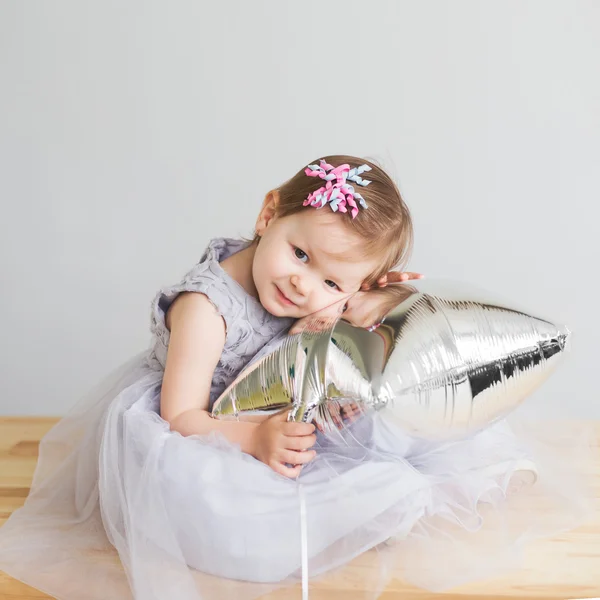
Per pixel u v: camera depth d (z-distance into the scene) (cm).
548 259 237
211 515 110
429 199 233
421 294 126
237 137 229
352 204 124
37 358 239
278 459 116
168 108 227
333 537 112
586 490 136
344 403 115
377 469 115
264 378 123
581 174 233
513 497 132
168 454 114
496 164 232
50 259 233
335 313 126
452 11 226
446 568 113
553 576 113
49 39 223
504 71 228
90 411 145
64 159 228
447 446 127
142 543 111
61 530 125
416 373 115
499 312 125
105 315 237
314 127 229
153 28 223
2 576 112
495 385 120
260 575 110
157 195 230
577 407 240
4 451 157
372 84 228
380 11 225
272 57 226
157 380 135
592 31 226
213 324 128
